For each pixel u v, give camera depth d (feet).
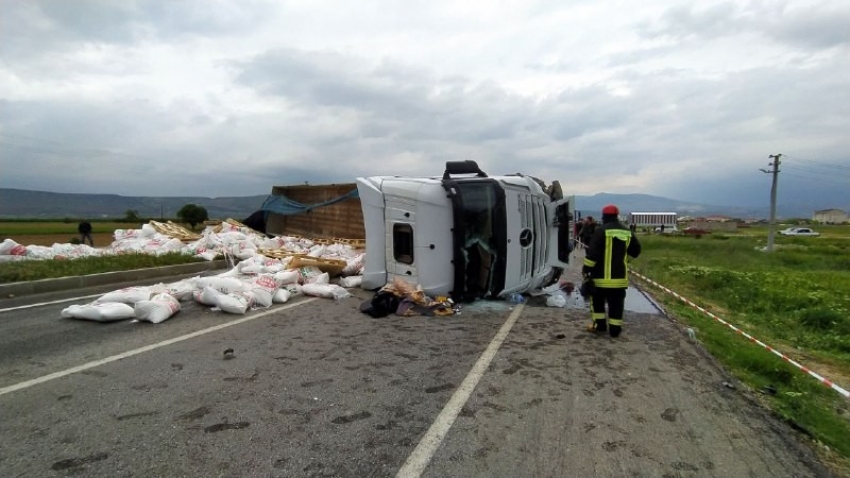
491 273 26.50
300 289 28.68
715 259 75.41
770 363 17.75
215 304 23.91
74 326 20.48
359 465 9.85
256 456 10.15
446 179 26.89
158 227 56.95
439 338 19.72
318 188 62.39
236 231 56.13
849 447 11.39
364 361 16.55
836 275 54.75
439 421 11.96
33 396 13.14
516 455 10.37
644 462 10.23
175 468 9.66
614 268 20.27
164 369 15.39
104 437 10.89
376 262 28.14
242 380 14.53
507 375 15.40
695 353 18.37
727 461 10.39
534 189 28.68
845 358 21.99
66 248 40.22
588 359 17.29
